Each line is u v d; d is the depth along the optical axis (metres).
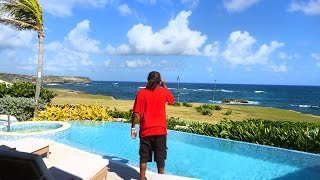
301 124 15.33
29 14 17.80
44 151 9.08
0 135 12.05
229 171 9.86
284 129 13.50
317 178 9.11
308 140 12.06
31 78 108.88
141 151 6.62
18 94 20.33
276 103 98.56
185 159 11.27
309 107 86.44
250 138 13.55
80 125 17.78
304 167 10.27
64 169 5.94
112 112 21.09
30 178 4.31
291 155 11.28
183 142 14.09
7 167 4.28
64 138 13.84
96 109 19.53
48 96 21.56
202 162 10.88
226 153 12.10
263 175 9.41
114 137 15.05
